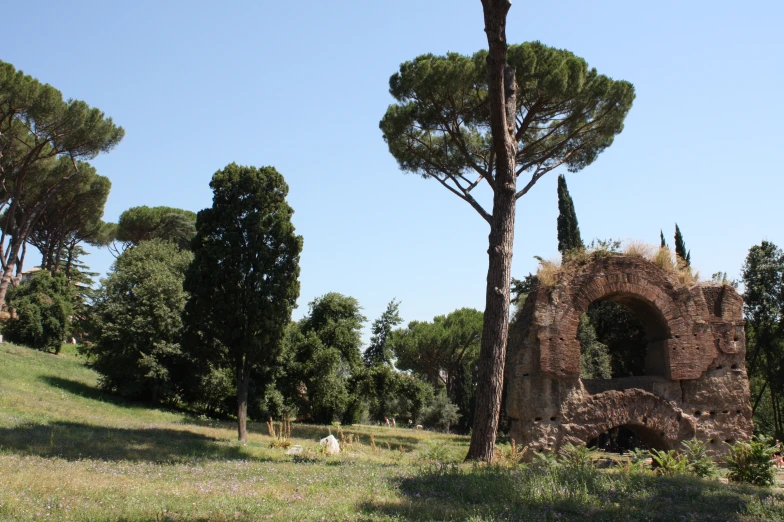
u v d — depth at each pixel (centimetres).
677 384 1883
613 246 2303
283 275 2328
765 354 3519
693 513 961
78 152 3928
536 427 1762
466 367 5397
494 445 1747
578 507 978
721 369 1914
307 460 1745
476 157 2511
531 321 1839
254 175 2358
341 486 1136
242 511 852
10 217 3966
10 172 4066
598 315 3350
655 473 1468
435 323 6259
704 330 1922
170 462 1448
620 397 1806
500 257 1827
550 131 2447
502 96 1792
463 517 886
